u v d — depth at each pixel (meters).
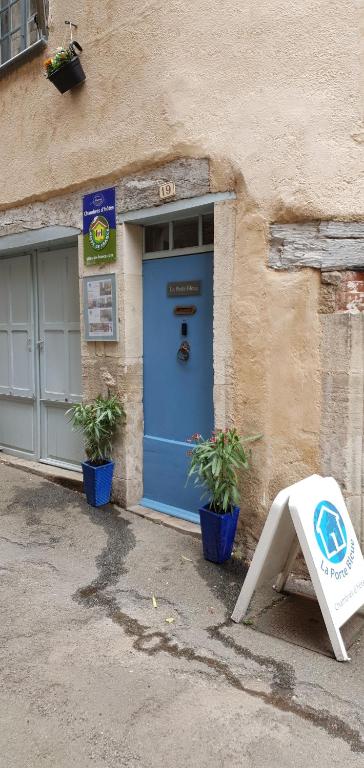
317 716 2.54
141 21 4.44
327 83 3.47
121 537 4.43
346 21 3.39
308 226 3.60
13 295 6.62
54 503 5.18
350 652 3.02
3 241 6.25
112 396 5.01
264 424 3.85
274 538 3.15
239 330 3.92
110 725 2.47
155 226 4.84
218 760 2.29
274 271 3.74
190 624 3.28
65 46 5.15
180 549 4.22
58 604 3.47
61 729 2.44
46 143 5.47
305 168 3.56
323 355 3.59
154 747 2.35
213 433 4.09
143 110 4.48
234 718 2.51
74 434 5.99
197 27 4.04
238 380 3.96
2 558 4.10
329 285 3.55
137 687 2.71
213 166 4.01
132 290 4.85
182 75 4.16
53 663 2.89
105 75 4.80
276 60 3.64
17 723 2.48
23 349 6.55
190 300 4.56
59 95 5.27
